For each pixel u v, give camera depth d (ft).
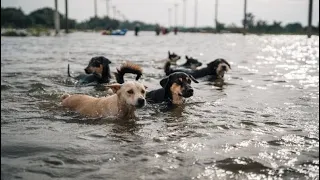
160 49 38.42
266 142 8.29
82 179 6.32
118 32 92.73
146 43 51.47
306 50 36.09
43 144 8.07
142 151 7.77
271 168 6.88
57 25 75.66
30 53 30.22
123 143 8.24
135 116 10.67
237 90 14.23
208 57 28.84
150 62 24.13
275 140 8.40
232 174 6.61
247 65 22.53
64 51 33.14
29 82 15.42
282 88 14.43
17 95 12.96
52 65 21.80
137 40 61.93
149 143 8.24
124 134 8.88
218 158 7.36
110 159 7.29
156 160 7.24
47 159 7.22
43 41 50.14
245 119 10.05
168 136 8.72
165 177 6.45
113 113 10.51
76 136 8.69
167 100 12.49
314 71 19.36
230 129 9.21
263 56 29.19
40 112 10.82
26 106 11.46
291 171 6.74
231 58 27.45
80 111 10.92
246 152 7.72
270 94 13.28
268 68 20.90
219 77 17.62
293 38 70.44
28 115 10.45
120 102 10.53
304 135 8.71
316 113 10.57
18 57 26.53
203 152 7.71
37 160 7.15
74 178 6.35
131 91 10.37
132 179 6.35
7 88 14.08
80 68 20.49
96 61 16.06
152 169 6.79
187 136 8.70
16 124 9.55
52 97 12.84
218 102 12.21
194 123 9.76
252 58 27.35
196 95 13.43
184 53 32.89
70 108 11.32
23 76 17.02
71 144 8.13
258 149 7.89
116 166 6.92
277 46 43.62
